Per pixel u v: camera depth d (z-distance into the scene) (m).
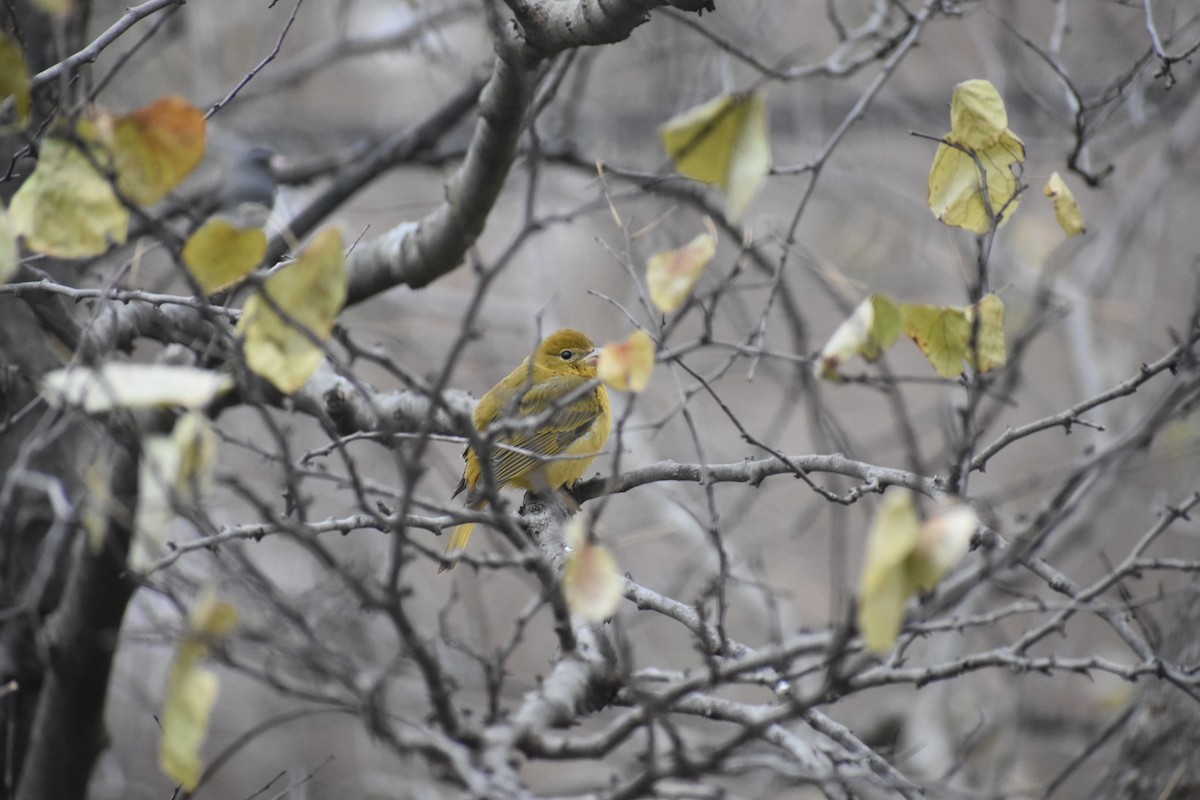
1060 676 17.61
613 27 7.99
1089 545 16.50
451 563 7.32
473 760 5.42
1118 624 7.54
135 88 18.11
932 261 19.88
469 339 5.93
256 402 5.80
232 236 6.08
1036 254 16.06
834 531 7.21
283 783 17.11
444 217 10.44
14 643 10.01
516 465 11.72
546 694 6.09
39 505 10.12
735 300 16.06
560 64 11.10
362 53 16.20
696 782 6.17
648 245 17.28
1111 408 16.14
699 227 18.16
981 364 7.51
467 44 20.34
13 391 10.23
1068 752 15.62
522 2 8.27
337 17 17.47
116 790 14.59
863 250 20.02
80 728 9.91
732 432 22.39
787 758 7.30
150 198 6.22
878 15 12.53
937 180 7.81
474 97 13.15
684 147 5.82
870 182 19.19
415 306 18.44
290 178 15.09
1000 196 7.74
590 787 14.47
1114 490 15.04
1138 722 10.70
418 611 16.02
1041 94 17.36
